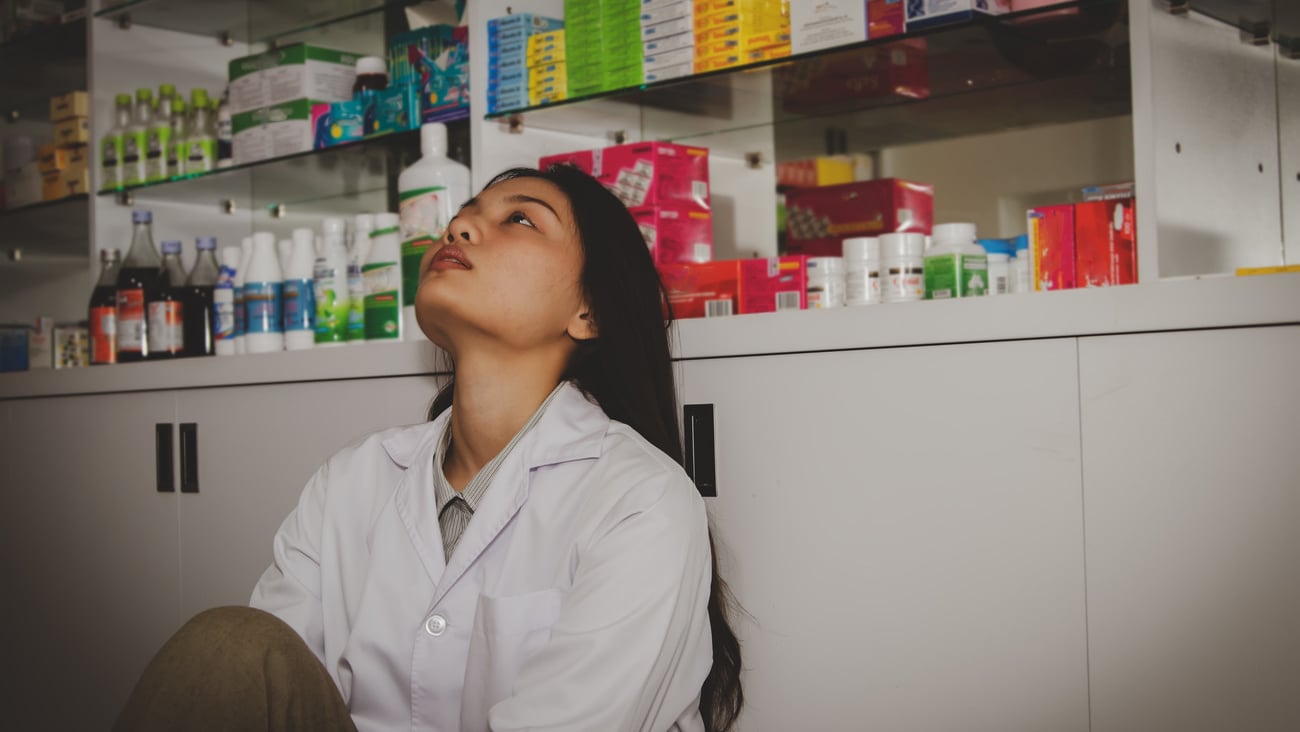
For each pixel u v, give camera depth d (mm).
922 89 1922
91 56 2646
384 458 1421
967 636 1343
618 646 1129
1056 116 1924
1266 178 1673
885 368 1396
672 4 1828
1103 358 1257
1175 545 1216
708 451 1538
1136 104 1416
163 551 2188
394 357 1837
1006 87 1909
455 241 1338
